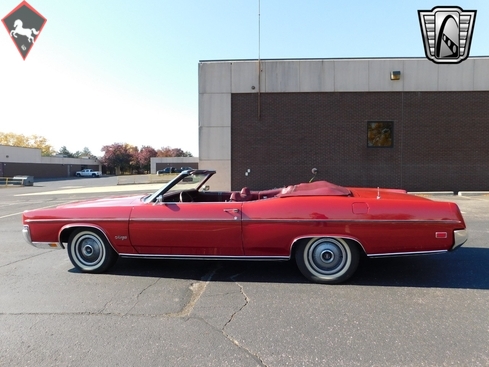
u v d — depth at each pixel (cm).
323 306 321
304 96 1326
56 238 424
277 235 372
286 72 1320
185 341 261
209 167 1348
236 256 390
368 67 1302
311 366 228
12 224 845
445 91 1291
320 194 386
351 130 1320
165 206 401
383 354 240
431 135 1305
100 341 263
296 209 370
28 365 232
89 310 319
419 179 1315
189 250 396
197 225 385
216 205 390
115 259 432
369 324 285
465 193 1237
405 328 277
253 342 259
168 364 232
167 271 434
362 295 347
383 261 462
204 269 440
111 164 7431
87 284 389
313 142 1329
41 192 2056
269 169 1342
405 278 396
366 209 361
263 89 1327
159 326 286
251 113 1338
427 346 249
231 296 349
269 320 295
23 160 4819
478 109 1288
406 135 1309
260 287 373
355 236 362
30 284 391
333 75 1311
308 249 378
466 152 1300
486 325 280
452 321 288
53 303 336
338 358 236
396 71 1279
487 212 860
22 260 494
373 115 1310
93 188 2372
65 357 242
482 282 381
